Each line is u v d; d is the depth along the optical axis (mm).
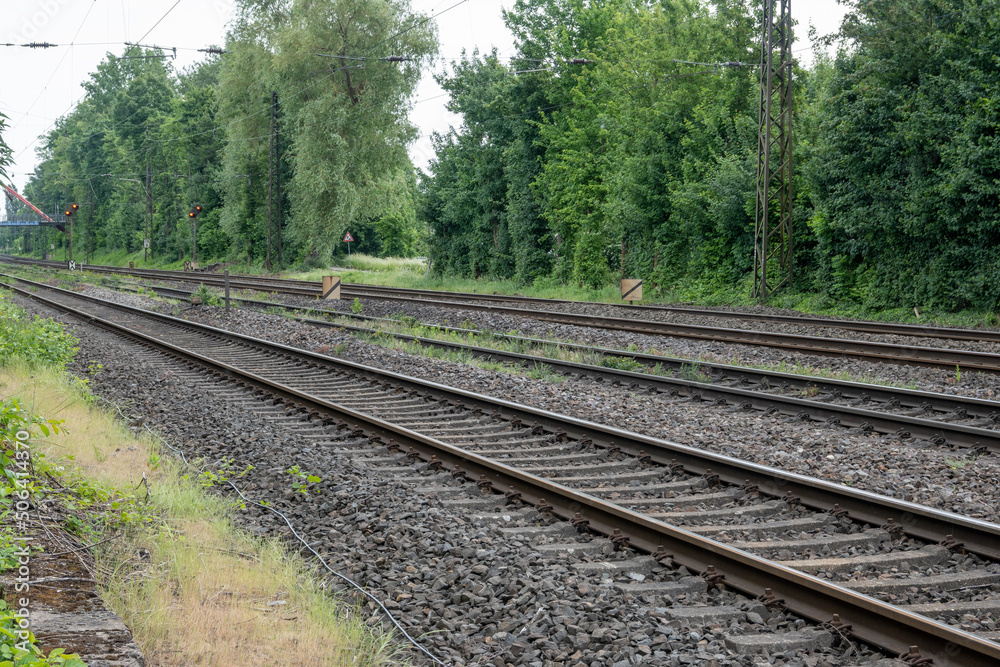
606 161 36219
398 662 4273
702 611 4906
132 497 6121
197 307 27375
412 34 46375
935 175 23547
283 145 63469
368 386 13000
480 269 47219
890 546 6020
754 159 29281
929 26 23938
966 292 22828
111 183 106062
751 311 25531
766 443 9359
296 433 9867
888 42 24234
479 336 18922
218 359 16250
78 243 114625
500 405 10508
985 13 22453
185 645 4184
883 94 24359
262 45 48031
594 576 5508
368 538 6148
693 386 12195
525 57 42531
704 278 31547
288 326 21531
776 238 29297
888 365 14391
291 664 4137
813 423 10445
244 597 4941
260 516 6777
